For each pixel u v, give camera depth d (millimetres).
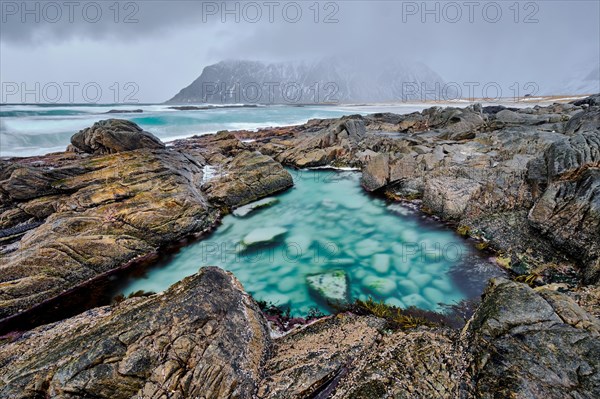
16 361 6230
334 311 9625
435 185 15125
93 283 11094
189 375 5430
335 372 6016
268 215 16812
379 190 18844
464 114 30969
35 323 9398
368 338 7066
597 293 7645
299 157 25797
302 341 7352
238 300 7363
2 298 9523
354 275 11531
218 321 6309
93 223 12203
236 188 17781
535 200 12844
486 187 14164
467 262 11398
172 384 5305
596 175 10336
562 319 5766
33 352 6449
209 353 5738
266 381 5938
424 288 10445
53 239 11055
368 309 9461
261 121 57750
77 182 14570
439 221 14484
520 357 5188
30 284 10000
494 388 4875
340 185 20797
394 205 16906
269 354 6879
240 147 29734
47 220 12383
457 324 8633
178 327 5844
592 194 9938
